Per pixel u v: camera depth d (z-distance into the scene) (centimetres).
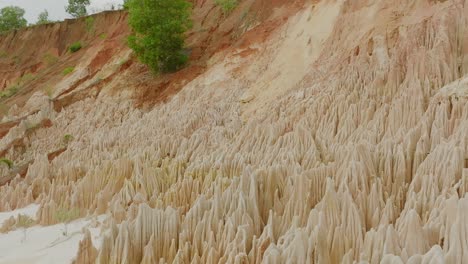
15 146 2997
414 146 1174
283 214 990
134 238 922
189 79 2947
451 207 768
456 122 1205
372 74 1662
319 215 834
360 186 1024
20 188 1834
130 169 1653
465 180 930
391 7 1864
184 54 3294
